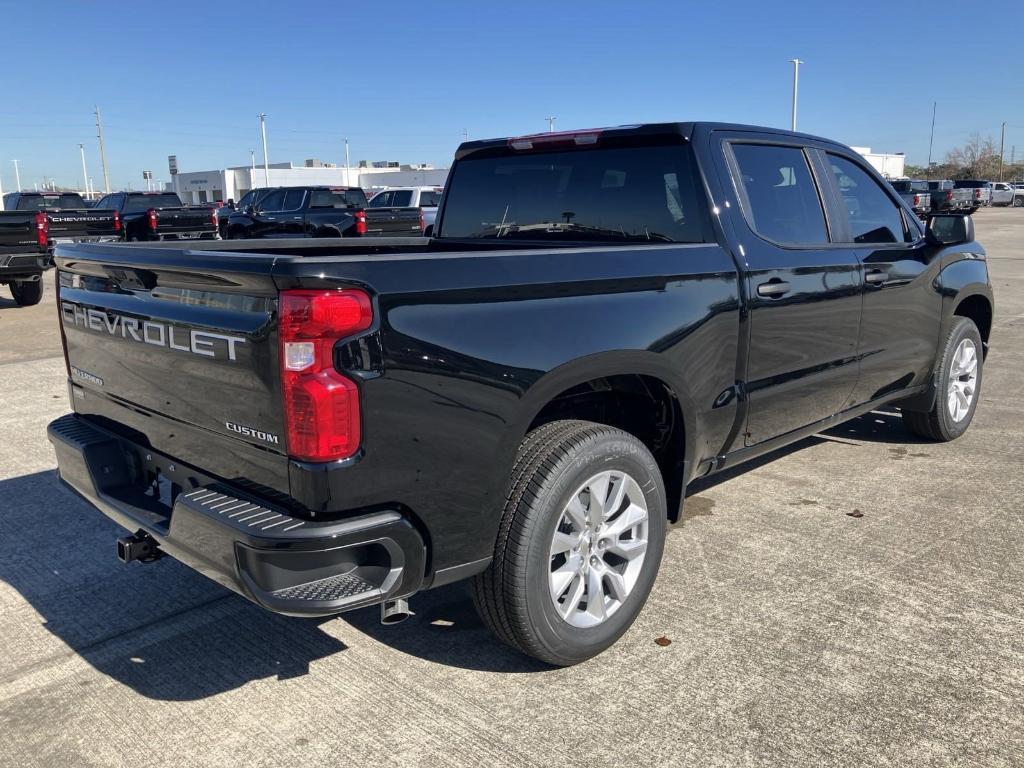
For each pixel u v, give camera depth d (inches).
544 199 164.1
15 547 163.5
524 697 113.3
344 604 93.4
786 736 103.7
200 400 104.7
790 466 206.5
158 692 116.0
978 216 1665.8
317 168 2429.9
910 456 213.3
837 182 170.7
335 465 91.2
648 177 146.8
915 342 193.6
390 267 94.3
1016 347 355.6
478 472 103.5
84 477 125.6
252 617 136.9
